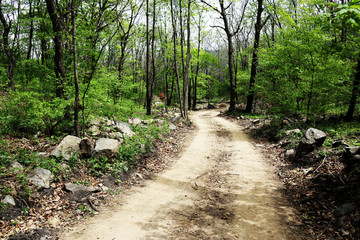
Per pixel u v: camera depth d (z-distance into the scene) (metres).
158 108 27.64
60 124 9.39
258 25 20.36
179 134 14.17
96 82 9.48
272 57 12.21
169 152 10.58
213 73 53.06
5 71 15.62
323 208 5.05
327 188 5.63
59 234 4.44
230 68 23.94
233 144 11.87
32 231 4.34
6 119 8.37
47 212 4.98
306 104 11.55
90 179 6.71
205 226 4.86
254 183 7.02
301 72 10.85
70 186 5.97
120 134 9.91
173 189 6.90
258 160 9.17
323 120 12.31
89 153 7.54
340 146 7.37
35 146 7.56
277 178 7.32
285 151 9.18
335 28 4.17
